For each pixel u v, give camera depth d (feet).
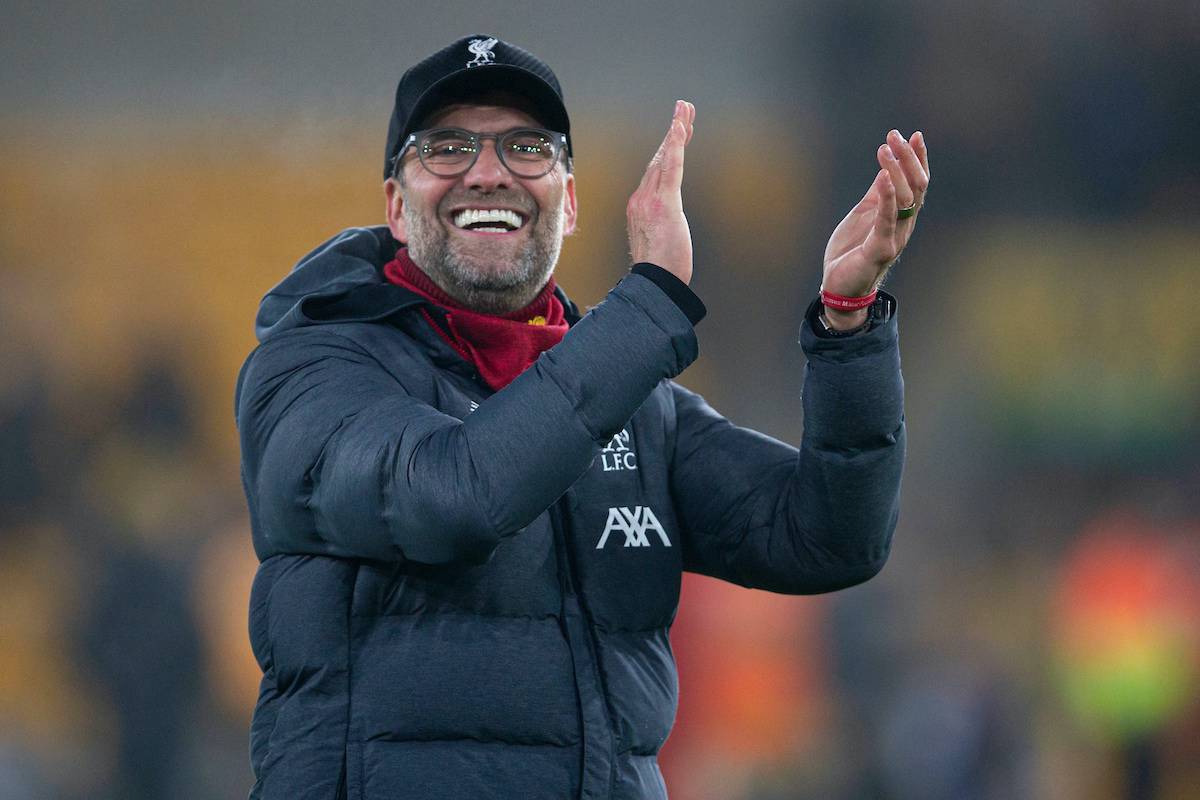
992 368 114.52
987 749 76.69
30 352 112.16
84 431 107.45
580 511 23.75
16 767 81.35
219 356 113.50
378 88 92.99
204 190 113.50
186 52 115.24
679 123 23.00
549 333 24.58
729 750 75.56
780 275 116.67
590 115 121.80
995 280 116.78
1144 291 115.44
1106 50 119.14
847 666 80.23
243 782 84.17
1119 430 111.24
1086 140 118.01
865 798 76.84
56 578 97.35
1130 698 75.77
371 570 22.43
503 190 24.40
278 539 23.00
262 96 111.45
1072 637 80.48
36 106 116.37
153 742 81.71
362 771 21.80
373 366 23.29
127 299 114.32
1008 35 119.34
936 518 108.58
